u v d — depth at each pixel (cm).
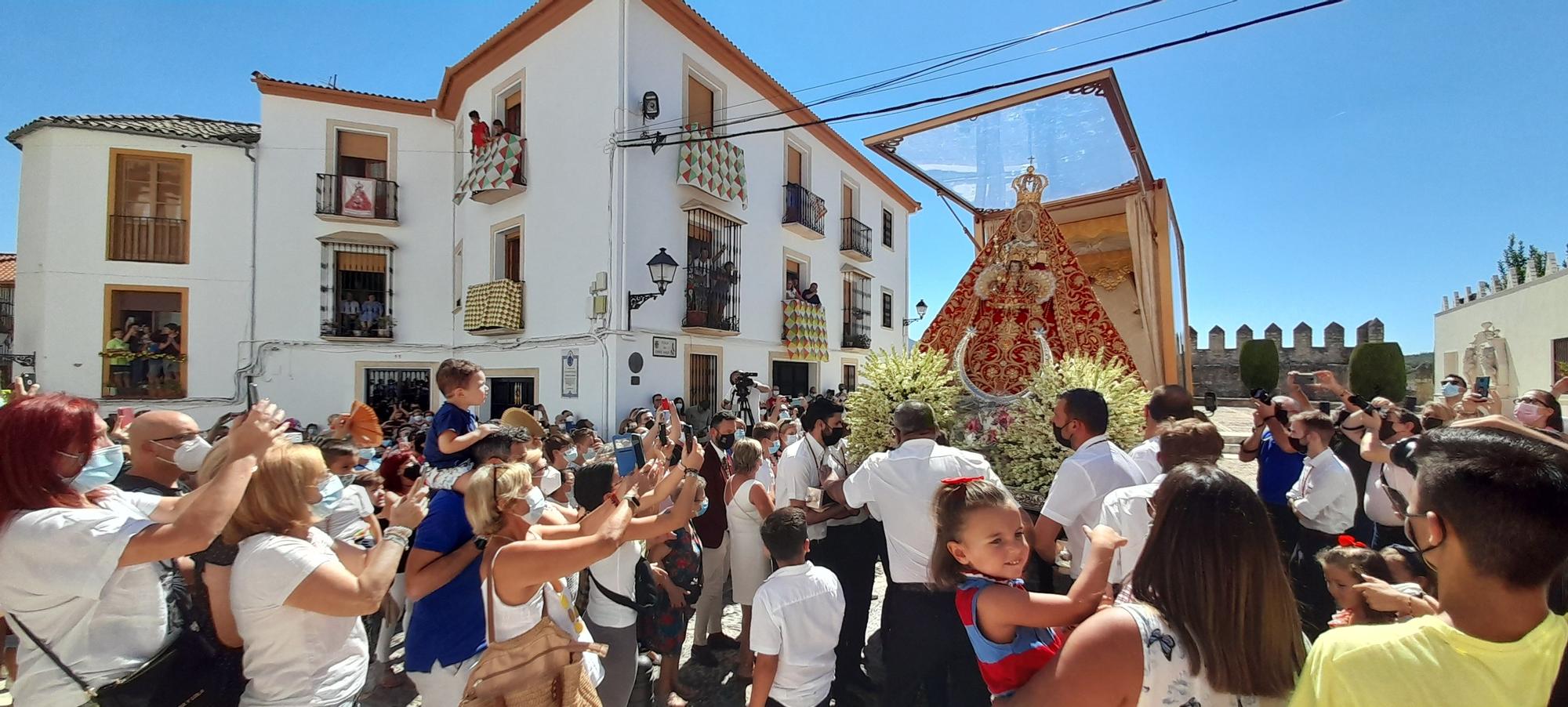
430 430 380
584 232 1105
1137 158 631
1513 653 107
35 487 183
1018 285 495
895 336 2053
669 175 1170
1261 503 142
